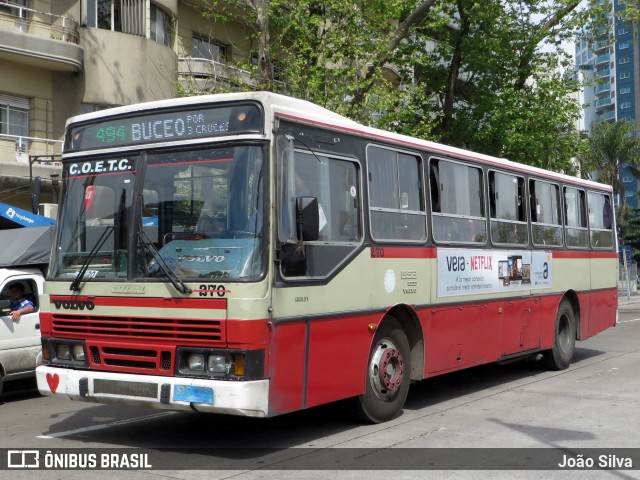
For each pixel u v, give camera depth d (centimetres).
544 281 1217
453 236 976
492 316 1058
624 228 5331
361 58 1828
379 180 841
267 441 760
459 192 1003
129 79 2236
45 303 746
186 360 662
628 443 743
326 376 730
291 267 677
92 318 712
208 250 667
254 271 651
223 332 641
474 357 1009
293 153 700
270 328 653
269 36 1870
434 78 2475
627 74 10250
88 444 755
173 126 709
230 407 629
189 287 659
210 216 675
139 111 730
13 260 1150
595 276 1426
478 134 2356
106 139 746
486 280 1046
